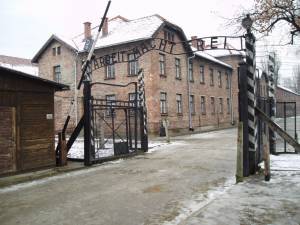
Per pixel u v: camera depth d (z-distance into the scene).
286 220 5.56
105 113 26.73
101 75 29.56
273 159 11.48
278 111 56.56
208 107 36.84
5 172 10.40
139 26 28.67
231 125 42.88
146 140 16.48
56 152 12.59
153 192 8.31
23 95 11.08
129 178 10.18
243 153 9.10
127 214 6.61
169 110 28.84
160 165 12.38
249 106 9.41
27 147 11.11
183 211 6.71
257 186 7.89
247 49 9.63
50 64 33.12
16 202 7.81
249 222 5.52
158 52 27.61
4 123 10.46
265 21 16.94
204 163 12.46
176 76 30.39
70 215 6.68
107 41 29.05
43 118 11.74
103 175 10.87
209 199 7.55
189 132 30.89
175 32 30.06
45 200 7.90
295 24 16.56
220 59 44.22
